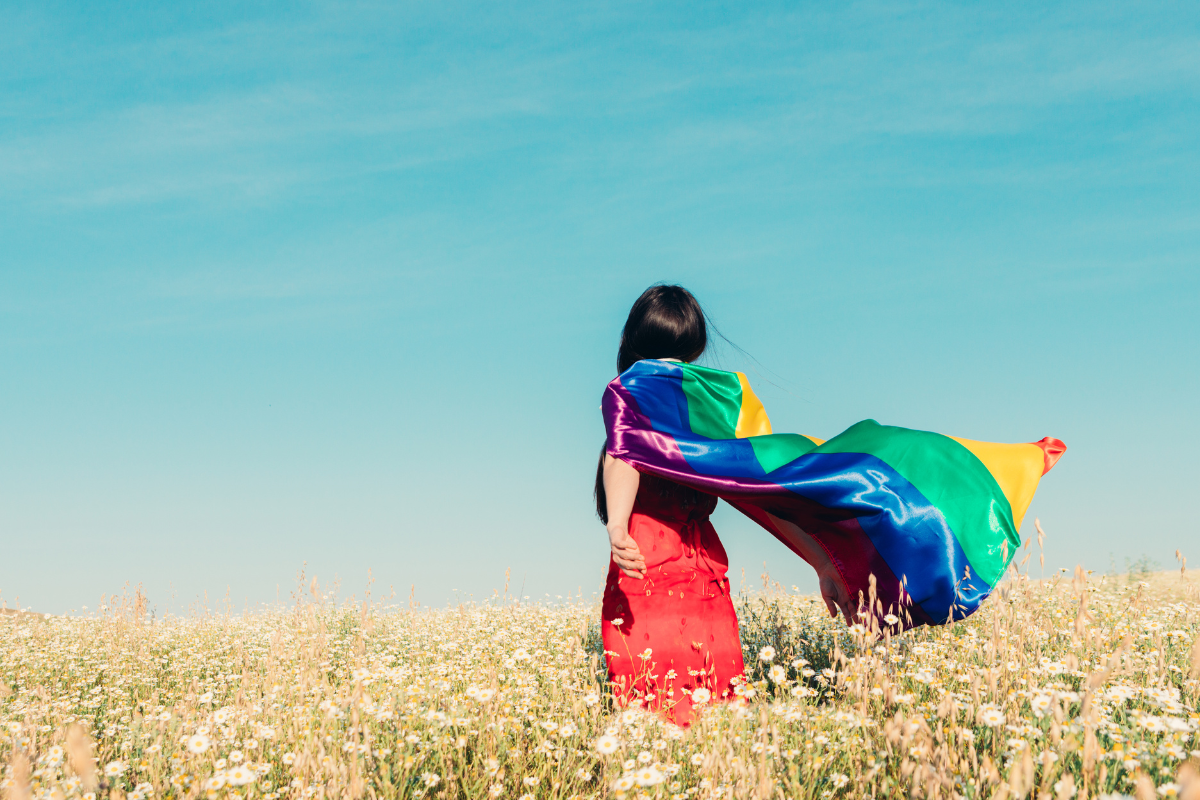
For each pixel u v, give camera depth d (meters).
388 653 6.89
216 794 2.90
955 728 2.80
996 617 3.93
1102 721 2.79
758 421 4.66
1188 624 5.53
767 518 4.62
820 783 2.86
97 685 6.40
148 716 4.31
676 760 3.24
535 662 4.98
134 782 3.27
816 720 3.26
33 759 3.35
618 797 2.75
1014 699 3.15
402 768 3.04
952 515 4.30
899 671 3.98
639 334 4.59
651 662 4.10
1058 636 4.74
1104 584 7.88
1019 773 2.12
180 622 9.83
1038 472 4.50
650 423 4.30
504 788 3.07
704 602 4.22
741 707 3.50
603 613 4.33
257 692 4.81
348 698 3.83
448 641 6.74
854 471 4.34
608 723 3.58
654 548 4.21
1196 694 3.58
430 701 3.96
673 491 4.30
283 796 3.04
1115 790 2.48
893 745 2.75
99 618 9.34
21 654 7.19
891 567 4.31
